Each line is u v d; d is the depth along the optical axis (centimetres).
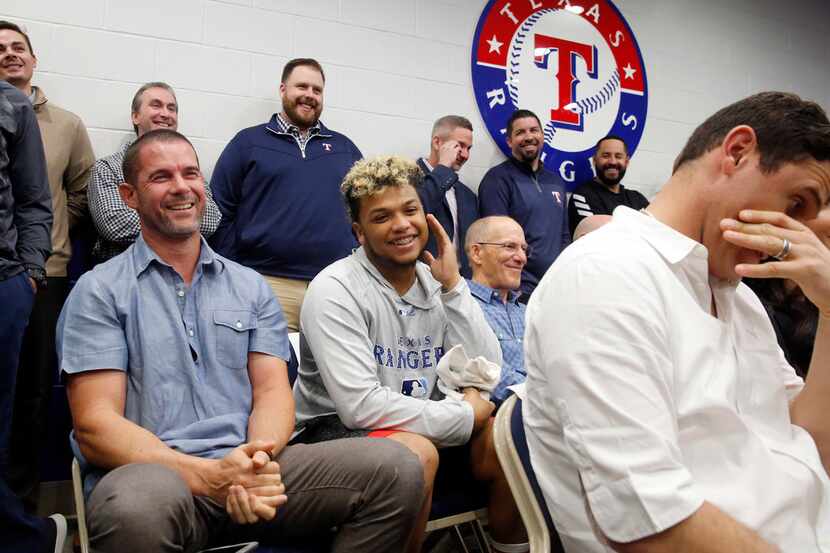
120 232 254
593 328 87
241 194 297
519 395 113
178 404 146
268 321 163
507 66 394
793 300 193
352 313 166
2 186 183
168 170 153
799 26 510
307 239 295
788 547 90
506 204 364
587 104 419
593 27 423
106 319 146
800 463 98
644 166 440
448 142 338
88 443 135
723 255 100
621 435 82
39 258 193
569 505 98
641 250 96
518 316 233
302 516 135
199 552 128
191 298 156
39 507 251
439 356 183
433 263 189
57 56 287
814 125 90
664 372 88
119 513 114
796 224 92
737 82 479
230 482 127
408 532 133
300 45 337
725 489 90
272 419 147
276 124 306
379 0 359
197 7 314
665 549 78
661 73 449
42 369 242
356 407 158
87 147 276
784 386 107
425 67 370
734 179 95
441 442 157
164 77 306
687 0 462
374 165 174
